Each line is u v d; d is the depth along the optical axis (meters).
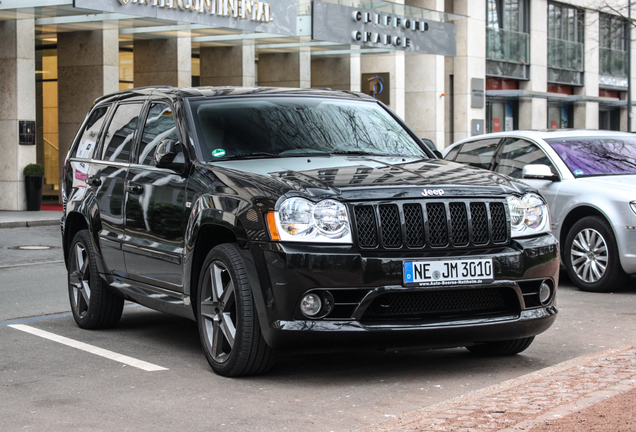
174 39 23.78
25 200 21.06
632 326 7.24
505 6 36.03
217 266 5.49
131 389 5.28
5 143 20.91
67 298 9.14
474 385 5.28
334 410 4.74
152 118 6.71
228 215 5.34
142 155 6.63
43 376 5.65
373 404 4.86
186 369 5.80
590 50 38.94
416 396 5.03
